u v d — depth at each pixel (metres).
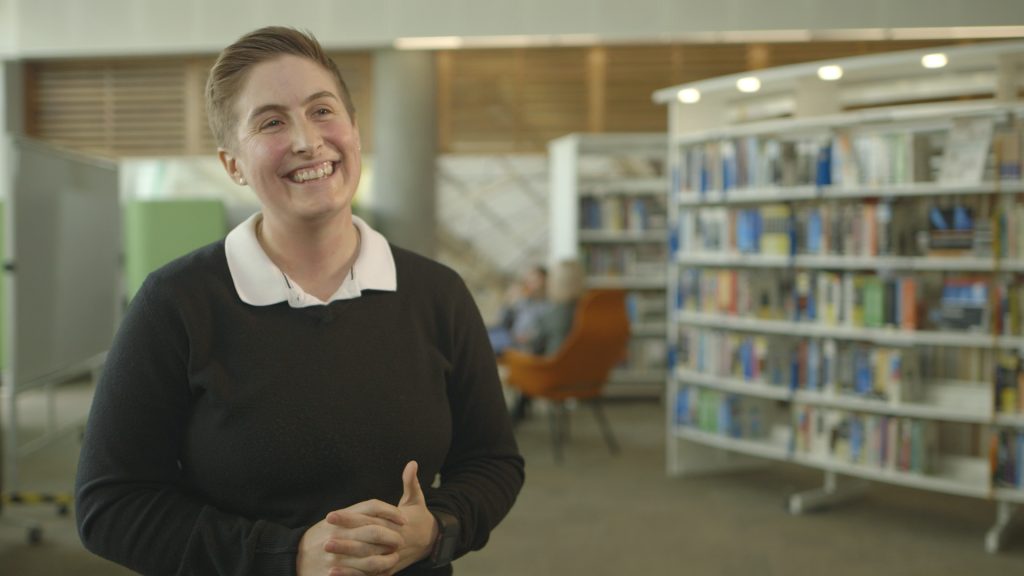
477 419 1.43
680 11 8.15
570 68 8.61
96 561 3.94
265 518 1.24
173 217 8.13
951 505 4.83
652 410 7.55
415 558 1.22
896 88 4.71
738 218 5.08
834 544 4.20
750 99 5.33
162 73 8.75
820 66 4.52
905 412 4.34
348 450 1.24
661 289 8.06
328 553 1.13
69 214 5.02
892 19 7.91
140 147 8.78
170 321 1.22
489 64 8.63
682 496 5.02
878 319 4.46
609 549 4.13
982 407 4.25
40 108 8.80
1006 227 4.09
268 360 1.24
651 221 7.82
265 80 1.25
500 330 7.35
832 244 4.64
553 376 5.78
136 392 1.21
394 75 8.33
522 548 4.14
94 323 5.36
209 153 8.75
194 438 1.24
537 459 5.86
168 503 1.20
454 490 1.33
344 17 8.25
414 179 8.35
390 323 1.32
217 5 8.34
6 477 5.31
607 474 5.50
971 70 4.48
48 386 6.08
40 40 8.48
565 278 6.27
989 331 4.12
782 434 5.19
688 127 5.41
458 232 11.59
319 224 1.29
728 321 5.11
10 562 3.92
